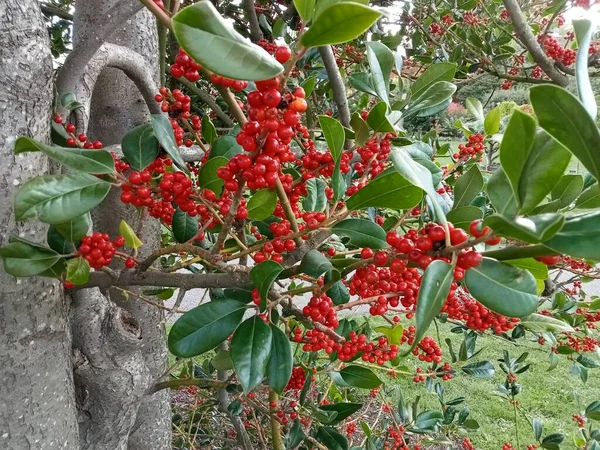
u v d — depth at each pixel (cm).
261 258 46
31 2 42
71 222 42
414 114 64
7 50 40
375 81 56
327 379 136
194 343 39
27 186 35
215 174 44
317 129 121
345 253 57
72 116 55
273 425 96
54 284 48
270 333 38
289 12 120
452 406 131
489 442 179
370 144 54
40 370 46
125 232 50
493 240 32
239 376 36
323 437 83
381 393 132
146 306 82
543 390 215
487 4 178
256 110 30
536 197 28
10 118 41
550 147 28
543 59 124
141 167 48
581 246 26
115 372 63
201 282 46
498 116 73
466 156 76
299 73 100
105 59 59
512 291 31
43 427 47
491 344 251
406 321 205
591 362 125
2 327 43
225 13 131
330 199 53
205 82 136
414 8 173
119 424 67
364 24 26
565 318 105
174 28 24
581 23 29
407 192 42
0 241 42
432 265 29
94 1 69
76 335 60
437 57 170
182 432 119
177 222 55
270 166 33
